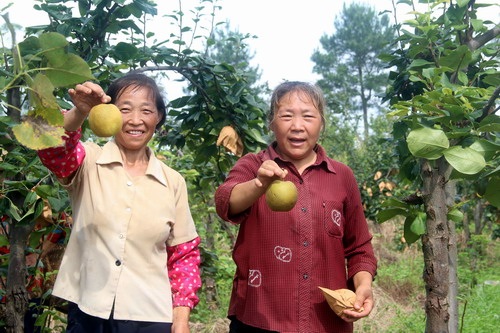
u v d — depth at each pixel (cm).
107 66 312
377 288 681
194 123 367
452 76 277
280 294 210
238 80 350
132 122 200
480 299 575
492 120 234
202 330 533
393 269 845
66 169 187
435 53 307
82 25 285
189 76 350
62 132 137
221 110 355
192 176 462
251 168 225
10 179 271
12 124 231
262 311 211
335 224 218
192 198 548
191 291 211
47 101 132
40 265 284
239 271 222
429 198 249
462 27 290
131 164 208
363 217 233
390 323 532
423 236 253
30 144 135
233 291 227
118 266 189
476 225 924
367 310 202
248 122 355
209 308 600
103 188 195
